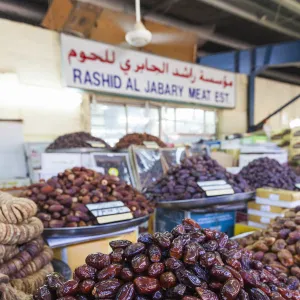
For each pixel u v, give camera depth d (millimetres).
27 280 1023
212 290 635
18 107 3303
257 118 5887
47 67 3461
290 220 1335
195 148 3264
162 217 1948
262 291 662
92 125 4059
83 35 3637
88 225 1356
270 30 5086
